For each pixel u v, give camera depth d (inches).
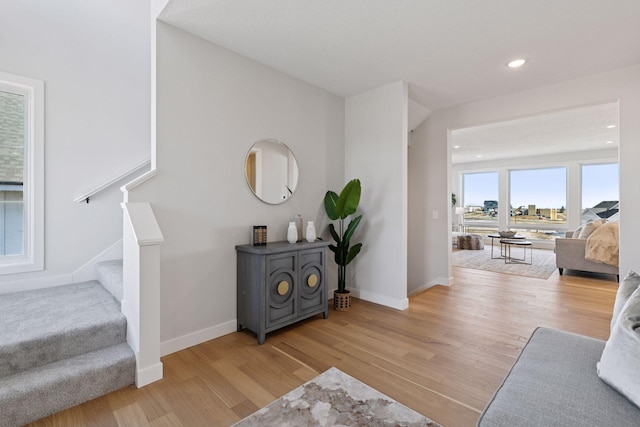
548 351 54.6
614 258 176.1
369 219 140.9
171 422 62.4
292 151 126.5
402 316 121.5
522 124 209.5
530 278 185.6
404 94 129.3
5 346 65.1
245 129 110.0
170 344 91.4
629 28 89.0
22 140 103.2
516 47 100.9
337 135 147.0
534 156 331.3
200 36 96.4
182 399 69.6
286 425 61.4
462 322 114.9
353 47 102.3
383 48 102.7
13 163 101.7
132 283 77.6
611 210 293.1
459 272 203.6
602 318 118.5
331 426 61.1
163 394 71.3
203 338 99.1
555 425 36.6
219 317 103.3
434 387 74.0
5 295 97.3
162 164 89.1
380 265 137.1
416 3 79.3
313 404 67.8
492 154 323.0
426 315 122.6
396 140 130.6
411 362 85.8
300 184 130.1
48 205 106.3
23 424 60.8
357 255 145.9
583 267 187.5
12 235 102.2
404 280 130.8
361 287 144.7
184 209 94.1
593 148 290.0
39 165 104.1
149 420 62.9
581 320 116.3
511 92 140.7
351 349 93.8
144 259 74.5
